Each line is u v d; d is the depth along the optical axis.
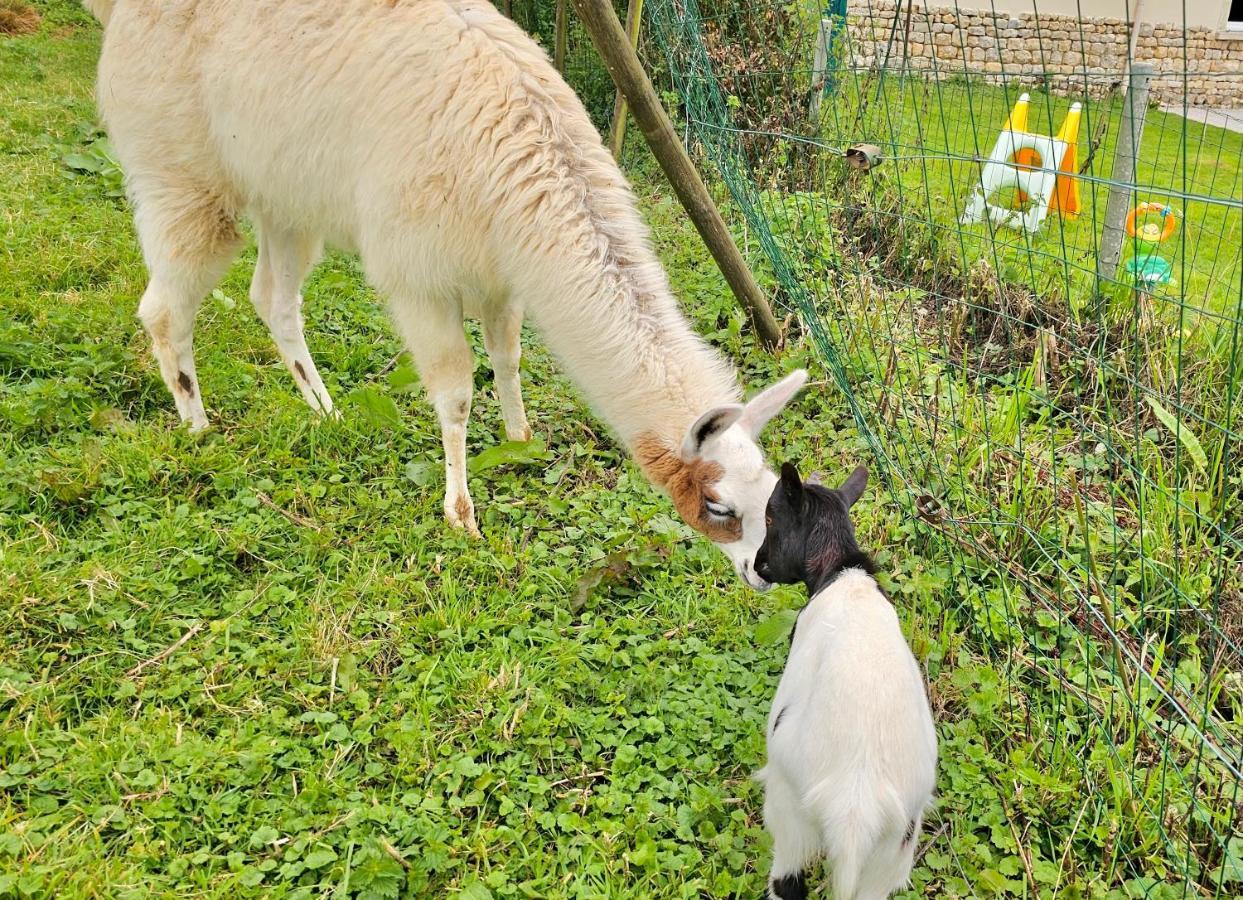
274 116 4.26
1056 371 5.12
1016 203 5.96
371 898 3.41
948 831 3.65
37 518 4.19
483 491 4.59
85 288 5.23
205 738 3.70
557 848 3.57
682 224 6.25
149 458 4.40
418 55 4.11
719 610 4.15
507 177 4.09
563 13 6.73
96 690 3.77
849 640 3.31
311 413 4.73
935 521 4.33
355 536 4.30
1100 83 5.35
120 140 4.54
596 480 4.73
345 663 3.89
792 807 3.32
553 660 3.96
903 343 5.07
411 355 4.43
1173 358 4.90
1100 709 3.87
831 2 6.93
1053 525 4.43
